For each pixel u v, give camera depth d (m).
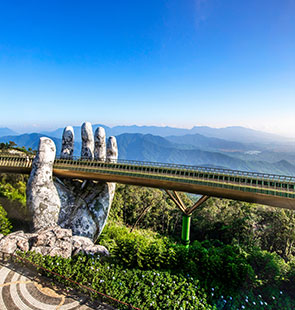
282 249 34.09
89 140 32.06
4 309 12.70
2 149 48.22
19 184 34.41
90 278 15.25
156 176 24.61
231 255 20.06
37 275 15.53
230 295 16.42
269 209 36.75
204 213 44.84
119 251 19.34
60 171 27.75
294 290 17.81
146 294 14.32
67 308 13.13
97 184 30.00
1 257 17.08
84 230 26.55
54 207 25.39
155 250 18.72
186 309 14.05
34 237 19.52
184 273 17.72
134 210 50.97
